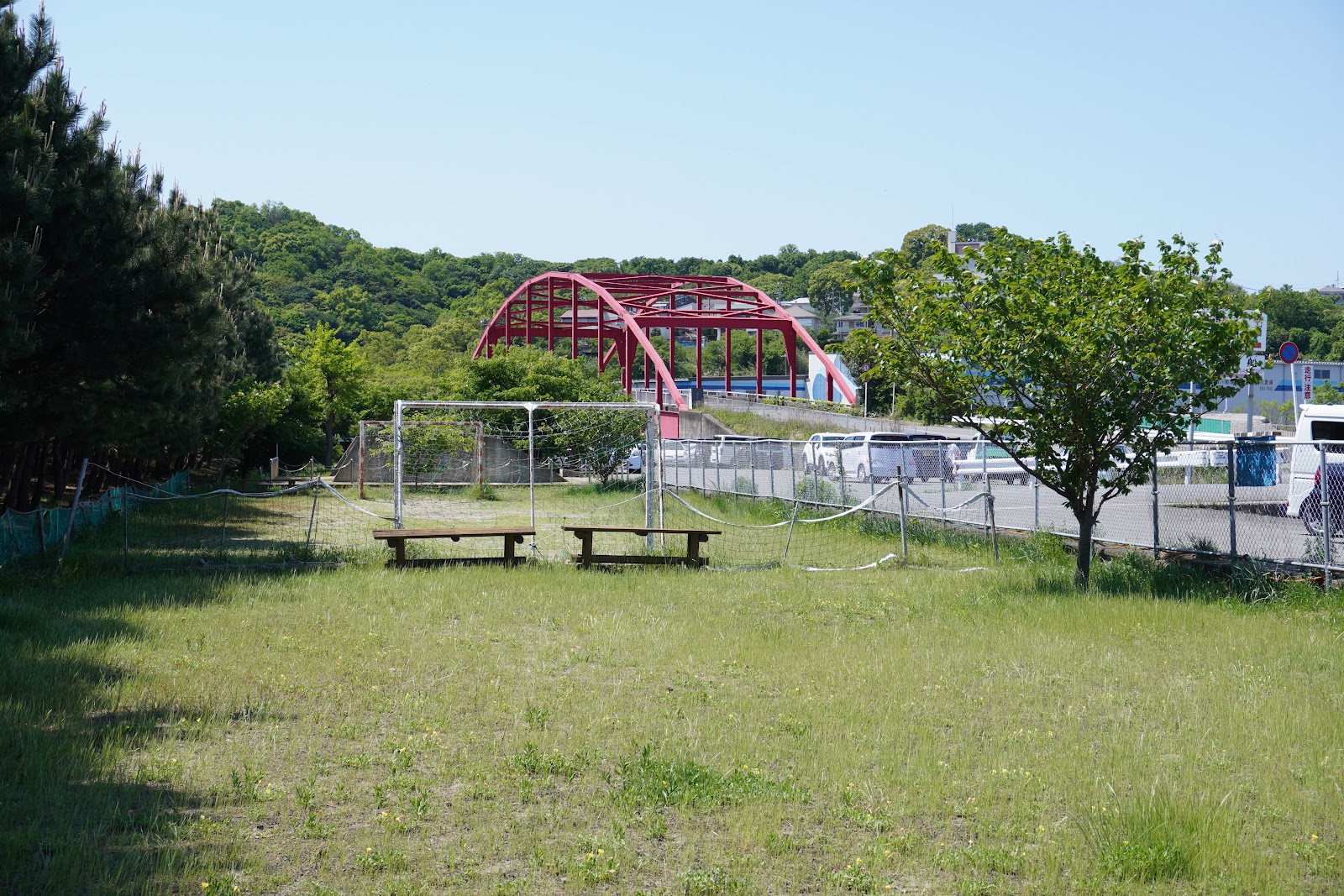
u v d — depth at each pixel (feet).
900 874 17.54
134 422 54.03
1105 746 24.21
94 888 16.07
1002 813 20.08
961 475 96.68
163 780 21.27
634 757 23.18
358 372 172.65
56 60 49.52
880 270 50.78
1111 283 48.37
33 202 43.29
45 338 48.03
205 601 42.60
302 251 549.95
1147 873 17.35
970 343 49.39
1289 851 18.34
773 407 211.41
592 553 60.13
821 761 22.90
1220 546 52.90
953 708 27.37
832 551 64.18
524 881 17.02
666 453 146.10
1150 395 47.78
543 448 141.28
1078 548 52.47
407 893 16.53
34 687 27.32
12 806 19.04
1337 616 39.29
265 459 161.79
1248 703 27.66
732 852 18.21
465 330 439.63
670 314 267.59
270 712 26.50
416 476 139.13
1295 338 266.77
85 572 49.98
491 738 24.61
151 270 51.16
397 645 34.83
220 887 16.30
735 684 30.12
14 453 64.28
